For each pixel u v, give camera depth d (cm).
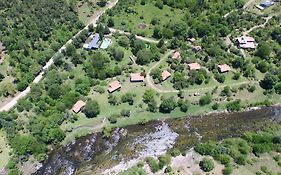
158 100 15788
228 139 14138
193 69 16762
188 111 15538
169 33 18538
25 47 17350
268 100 15838
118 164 13662
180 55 17500
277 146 13638
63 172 13600
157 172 13025
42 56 17162
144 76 16638
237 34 18675
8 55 17262
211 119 15288
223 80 16475
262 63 16888
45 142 14325
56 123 14775
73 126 14938
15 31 18050
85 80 16350
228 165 12925
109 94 15950
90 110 15075
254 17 19500
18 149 13825
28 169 13600
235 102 15688
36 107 15262
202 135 14650
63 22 19188
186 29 18662
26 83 16188
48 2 19588
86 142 14538
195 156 13488
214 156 13312
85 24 19512
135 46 17775
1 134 14450
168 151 13962
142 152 14050
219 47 17950
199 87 16262
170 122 15200
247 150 13450
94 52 17712
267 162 13100
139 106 15562
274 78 16138
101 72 16600
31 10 19050
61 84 16312
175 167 13125
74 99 15550
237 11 19888
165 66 17138
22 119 14888
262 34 18488
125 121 15175
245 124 15012
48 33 18425
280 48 17838
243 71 16912
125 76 16725
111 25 19388
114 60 17475
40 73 16838
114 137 14688
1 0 19500
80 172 13538
